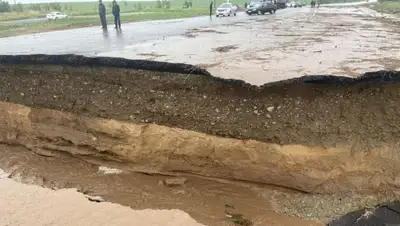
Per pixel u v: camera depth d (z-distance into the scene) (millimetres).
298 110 6008
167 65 6953
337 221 5367
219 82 6527
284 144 5918
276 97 6148
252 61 8062
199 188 6340
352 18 21406
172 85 6844
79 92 7402
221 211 5695
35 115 7629
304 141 5867
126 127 6785
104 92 7227
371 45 10266
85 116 7141
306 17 22469
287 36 12742
